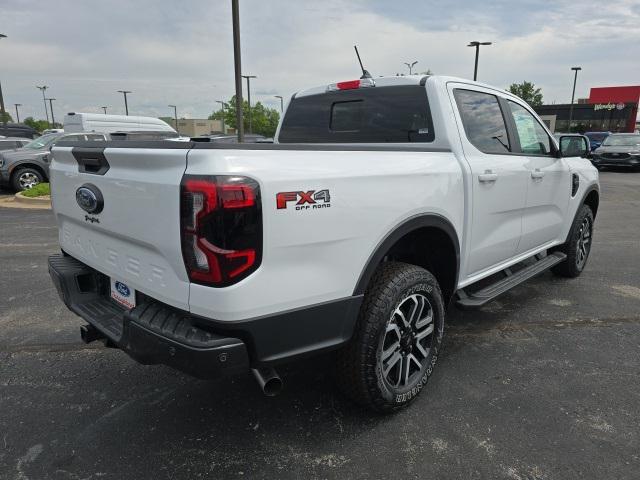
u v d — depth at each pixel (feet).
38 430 8.91
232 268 6.52
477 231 11.14
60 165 9.72
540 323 13.80
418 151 9.59
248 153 6.69
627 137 68.44
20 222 29.78
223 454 8.29
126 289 8.52
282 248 6.92
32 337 12.82
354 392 8.70
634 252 22.21
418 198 9.00
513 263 13.39
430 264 10.72
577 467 7.93
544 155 14.34
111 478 7.72
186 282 6.87
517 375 10.87
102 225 8.34
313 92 13.70
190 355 6.67
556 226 15.56
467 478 7.72
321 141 13.43
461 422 9.13
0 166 42.52
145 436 8.76
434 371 11.03
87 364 11.41
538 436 8.71
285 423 9.13
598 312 14.62
